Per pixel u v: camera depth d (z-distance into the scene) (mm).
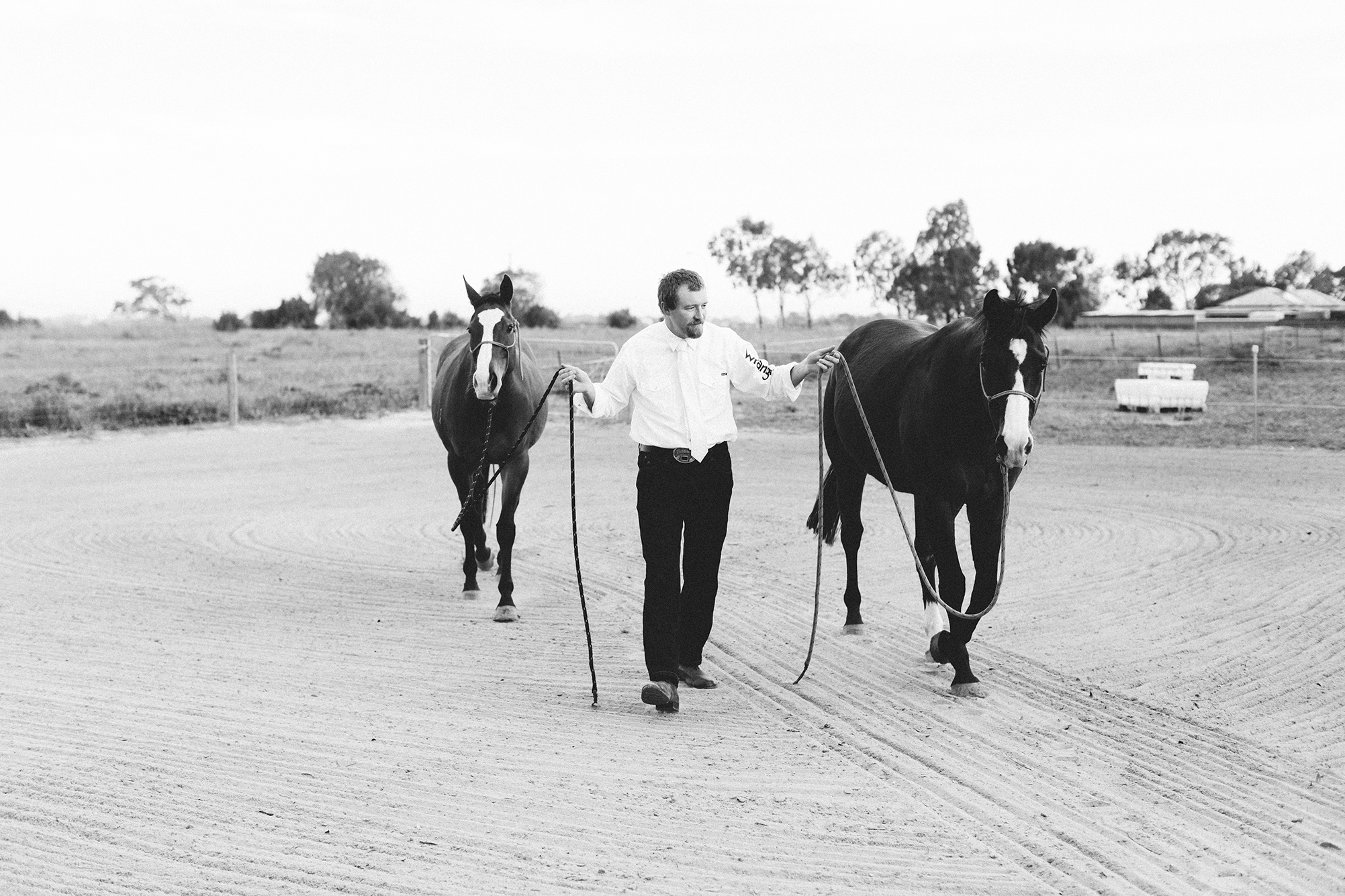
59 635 7797
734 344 6219
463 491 9133
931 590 6504
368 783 5051
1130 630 7527
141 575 9820
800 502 13250
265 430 22688
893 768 5242
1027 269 82688
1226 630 7473
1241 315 80562
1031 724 5805
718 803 4828
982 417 6121
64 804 4793
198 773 5164
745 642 7473
